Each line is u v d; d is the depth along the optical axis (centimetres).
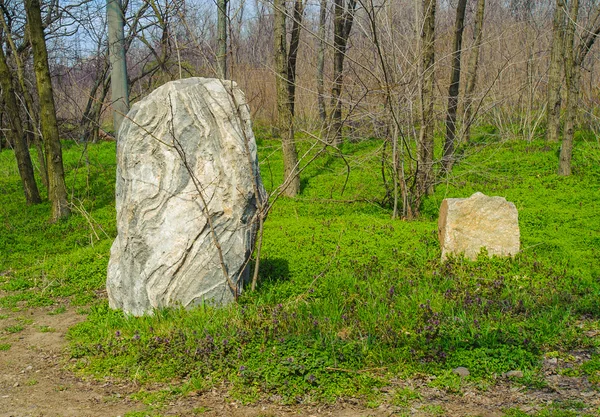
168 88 792
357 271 929
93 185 1891
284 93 1572
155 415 538
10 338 778
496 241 985
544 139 2108
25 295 964
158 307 771
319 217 1364
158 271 770
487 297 820
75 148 2539
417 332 684
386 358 634
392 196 1420
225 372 618
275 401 563
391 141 1323
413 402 551
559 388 569
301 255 995
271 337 679
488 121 2339
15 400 586
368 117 1345
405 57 1218
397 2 1322
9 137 2731
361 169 1739
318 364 612
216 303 778
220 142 779
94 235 1354
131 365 653
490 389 573
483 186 1577
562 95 2284
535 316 730
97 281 1010
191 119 779
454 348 649
